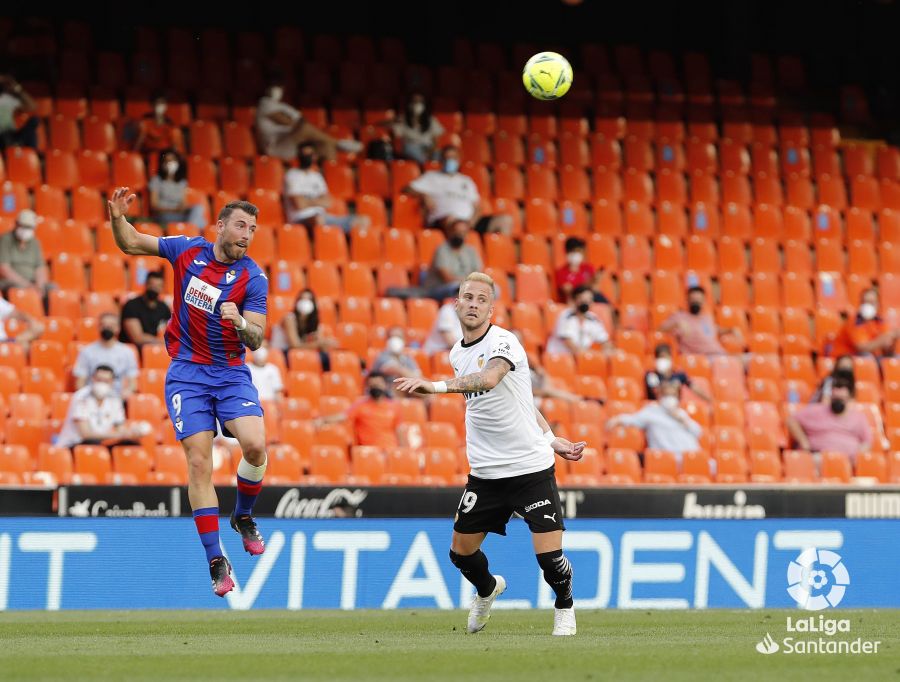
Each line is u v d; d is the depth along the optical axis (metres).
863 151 74.56
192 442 25.30
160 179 59.31
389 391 51.25
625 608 39.19
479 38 81.56
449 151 63.59
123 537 37.19
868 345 59.41
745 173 71.44
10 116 61.84
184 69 70.44
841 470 51.25
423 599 38.66
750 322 62.31
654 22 83.44
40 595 36.50
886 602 40.78
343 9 79.12
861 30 84.38
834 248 67.44
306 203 61.47
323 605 38.00
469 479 26.56
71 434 46.22
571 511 39.34
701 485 40.25
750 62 81.19
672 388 52.00
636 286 62.41
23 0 73.56
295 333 53.28
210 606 37.44
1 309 51.62
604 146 70.62
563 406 52.16
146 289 51.59
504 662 21.03
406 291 58.97
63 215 59.25
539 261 63.03
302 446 48.41
